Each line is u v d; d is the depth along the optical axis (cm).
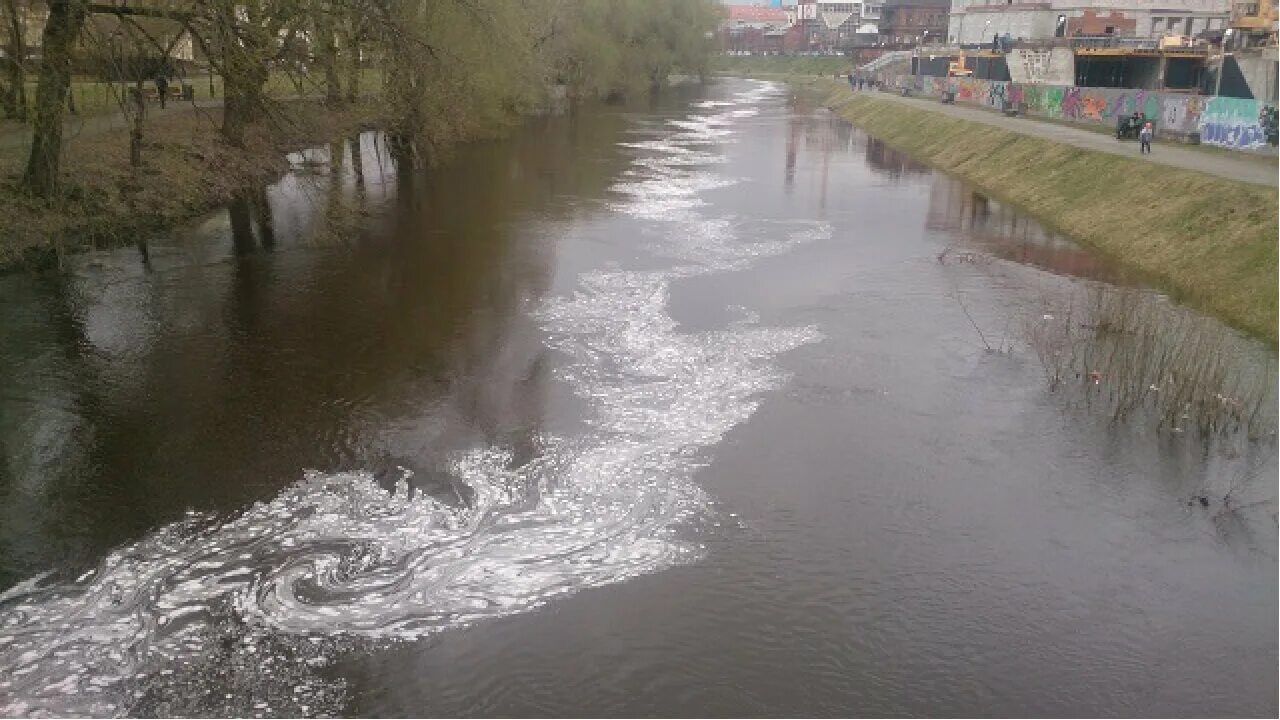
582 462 1416
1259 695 998
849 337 1978
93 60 2322
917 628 1087
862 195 3706
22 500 1264
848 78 11319
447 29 3606
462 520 1259
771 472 1412
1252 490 1391
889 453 1481
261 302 2084
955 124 5134
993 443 1521
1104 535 1277
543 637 1051
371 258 2483
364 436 1469
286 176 3469
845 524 1287
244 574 1130
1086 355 1822
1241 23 5325
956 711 968
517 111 5691
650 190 3647
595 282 2323
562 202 3325
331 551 1182
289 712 938
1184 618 1116
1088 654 1053
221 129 3316
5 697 938
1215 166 3059
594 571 1171
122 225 2562
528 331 1956
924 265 2575
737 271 2477
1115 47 6078
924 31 12450
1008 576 1184
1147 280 2430
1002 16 9188
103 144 2912
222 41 2320
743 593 1138
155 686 961
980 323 2077
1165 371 1695
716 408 1620
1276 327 1972
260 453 1407
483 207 3186
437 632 1052
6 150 2688
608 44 7206
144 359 1742
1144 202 2861
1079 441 1530
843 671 1017
